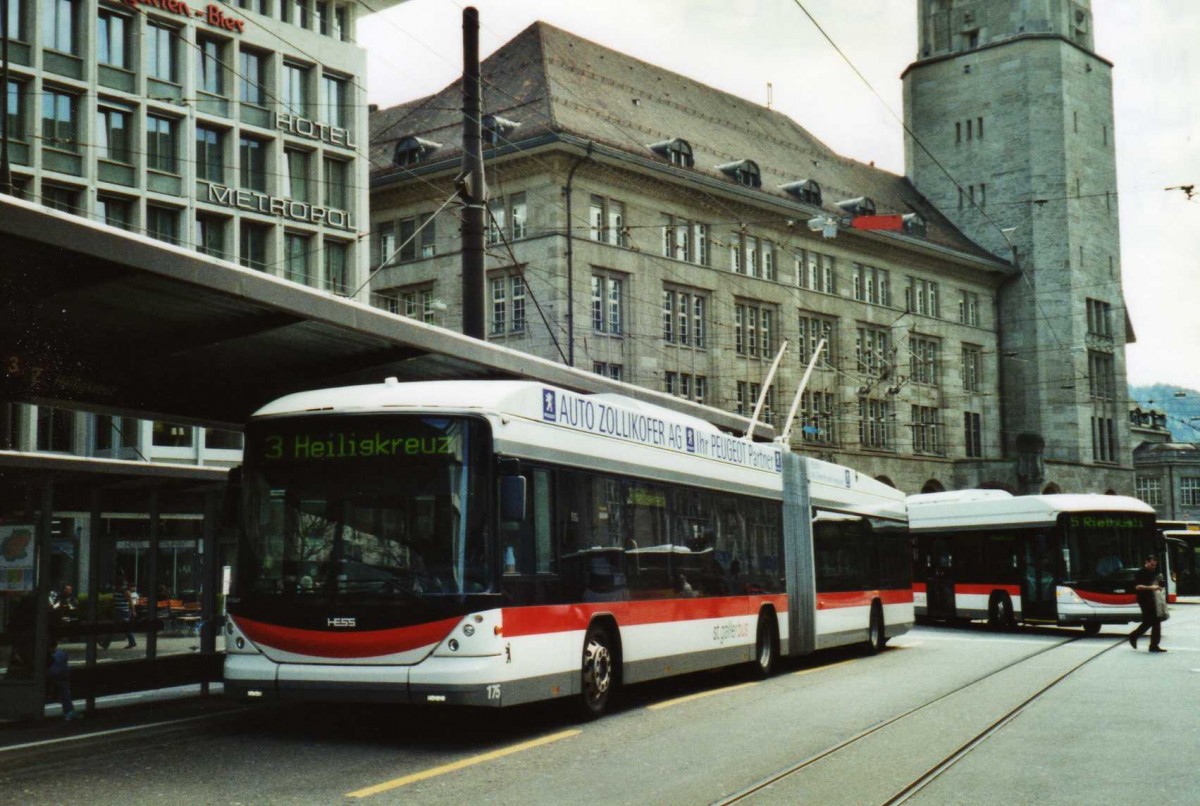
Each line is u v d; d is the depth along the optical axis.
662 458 15.87
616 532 14.39
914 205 80.69
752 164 62.72
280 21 47.88
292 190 48.28
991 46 83.50
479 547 11.60
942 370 75.94
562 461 13.22
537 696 12.27
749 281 62.00
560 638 12.81
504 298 54.12
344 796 9.17
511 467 11.81
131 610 18.84
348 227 49.88
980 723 13.53
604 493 14.16
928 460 73.56
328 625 11.56
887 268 72.12
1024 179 81.94
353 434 11.91
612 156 53.66
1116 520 30.75
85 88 41.72
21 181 40.19
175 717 13.94
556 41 59.84
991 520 32.84
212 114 45.44
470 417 11.81
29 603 13.66
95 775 10.02
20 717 13.48
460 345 15.68
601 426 14.29
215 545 16.88
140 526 18.98
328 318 13.35
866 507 24.56
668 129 61.09
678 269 57.78
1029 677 19.08
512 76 57.78
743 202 61.53
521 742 11.98
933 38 86.44
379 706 15.01
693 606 16.34
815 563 21.39
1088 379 82.38
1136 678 18.91
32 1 40.47
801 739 12.27
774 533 19.70
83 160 41.66
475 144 20.56
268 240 47.19
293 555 11.82
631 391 20.59
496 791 9.45
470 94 20.67
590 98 57.78
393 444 11.82
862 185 75.94
